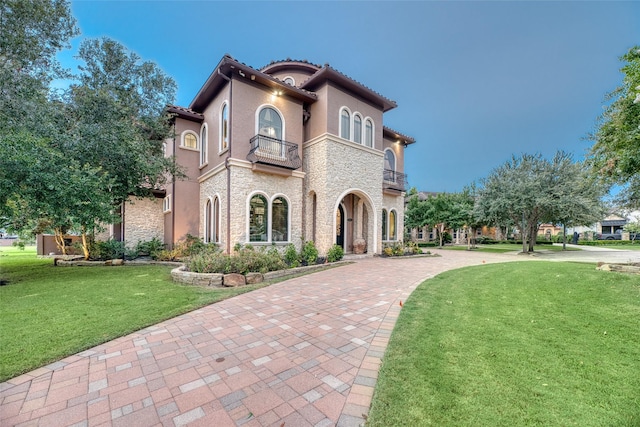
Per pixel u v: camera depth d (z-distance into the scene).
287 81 16.47
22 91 7.87
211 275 7.47
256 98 11.73
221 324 4.57
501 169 19.83
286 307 5.51
